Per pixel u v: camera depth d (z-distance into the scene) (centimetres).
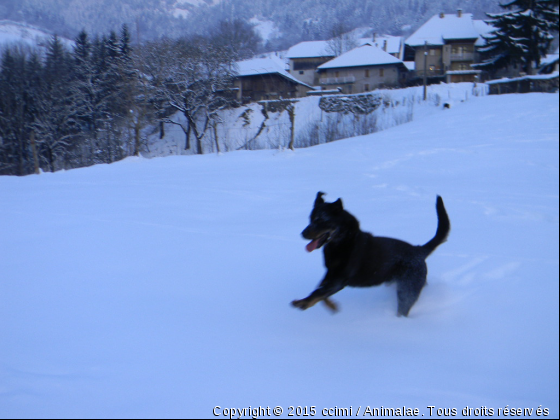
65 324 371
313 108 4478
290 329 361
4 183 1379
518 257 523
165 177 1453
